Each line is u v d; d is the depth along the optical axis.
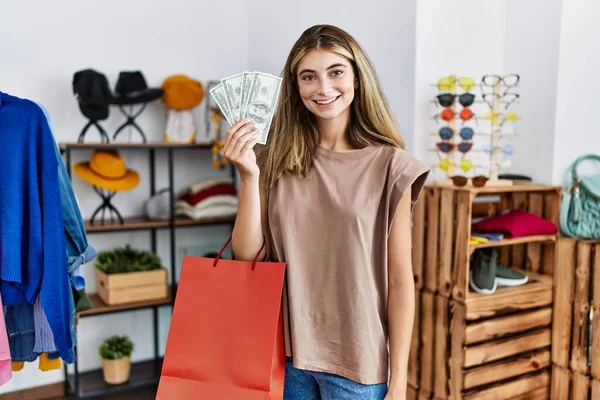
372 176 1.46
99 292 3.50
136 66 3.60
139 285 3.38
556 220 2.78
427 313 2.74
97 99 3.21
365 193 1.43
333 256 1.44
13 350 1.90
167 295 3.48
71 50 3.40
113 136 3.59
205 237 3.97
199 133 3.84
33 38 3.30
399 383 1.44
